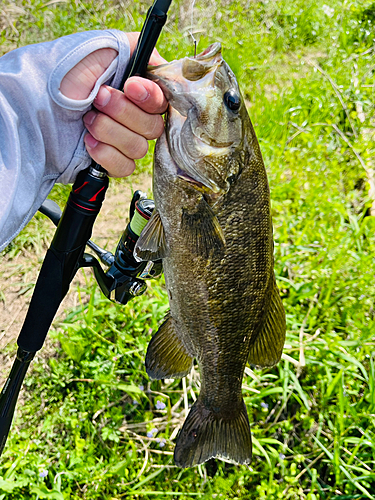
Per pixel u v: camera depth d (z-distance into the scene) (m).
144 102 0.36
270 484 0.70
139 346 0.77
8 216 0.34
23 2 1.28
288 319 0.85
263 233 0.46
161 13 0.35
